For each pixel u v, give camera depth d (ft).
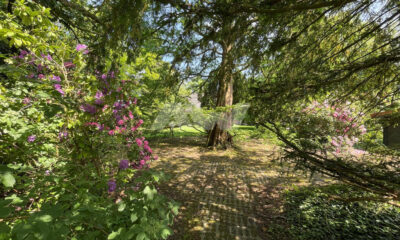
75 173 5.64
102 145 6.42
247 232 8.38
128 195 4.34
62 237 2.46
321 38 8.89
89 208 3.32
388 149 6.56
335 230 7.97
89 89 5.67
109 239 3.28
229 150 26.71
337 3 6.32
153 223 3.70
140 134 8.27
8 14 4.10
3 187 4.29
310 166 6.08
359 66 6.80
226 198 11.75
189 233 8.23
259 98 8.45
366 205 8.97
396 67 7.12
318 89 7.56
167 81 18.34
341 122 9.02
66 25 10.44
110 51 6.63
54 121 5.64
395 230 7.62
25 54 4.94
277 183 14.03
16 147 5.01
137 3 5.68
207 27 8.73
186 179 15.07
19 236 2.15
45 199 4.85
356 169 4.93
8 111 4.36
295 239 7.76
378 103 8.49
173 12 7.34
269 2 6.90
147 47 14.35
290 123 8.13
